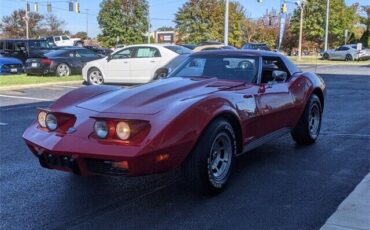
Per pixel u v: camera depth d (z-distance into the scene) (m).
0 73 21.92
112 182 5.32
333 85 17.48
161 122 4.20
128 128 4.07
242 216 4.29
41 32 81.62
